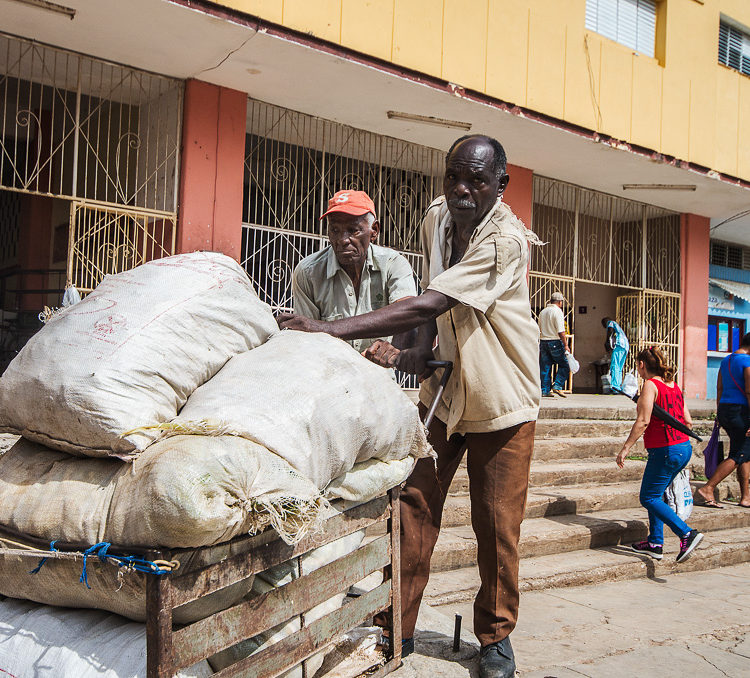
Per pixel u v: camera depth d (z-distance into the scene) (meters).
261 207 8.44
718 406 6.46
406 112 8.02
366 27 6.78
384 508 2.16
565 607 3.92
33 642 1.64
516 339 2.53
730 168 10.45
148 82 7.15
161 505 1.37
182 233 7.10
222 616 1.54
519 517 2.55
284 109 7.95
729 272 14.50
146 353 1.67
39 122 6.34
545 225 11.44
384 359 2.38
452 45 7.46
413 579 2.53
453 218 2.48
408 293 3.29
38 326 7.64
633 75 9.26
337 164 9.04
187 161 7.09
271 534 1.68
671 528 4.87
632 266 12.38
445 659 2.58
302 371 1.81
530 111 8.20
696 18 10.01
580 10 8.69
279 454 1.63
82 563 1.54
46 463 1.73
